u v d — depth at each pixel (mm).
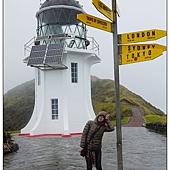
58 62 16406
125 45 5281
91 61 20344
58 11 19062
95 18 5090
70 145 13312
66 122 18156
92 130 6359
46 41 18953
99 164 6383
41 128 18516
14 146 12062
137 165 8602
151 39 5137
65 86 18469
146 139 15328
